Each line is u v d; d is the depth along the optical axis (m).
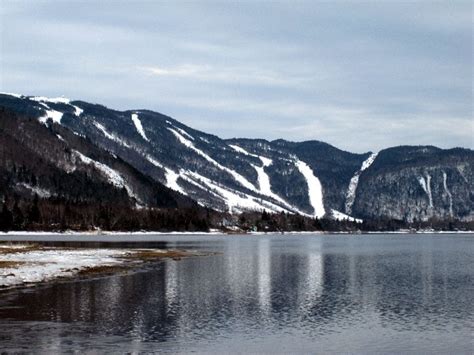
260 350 36.22
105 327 41.97
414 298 56.50
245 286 65.19
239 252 136.12
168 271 81.44
